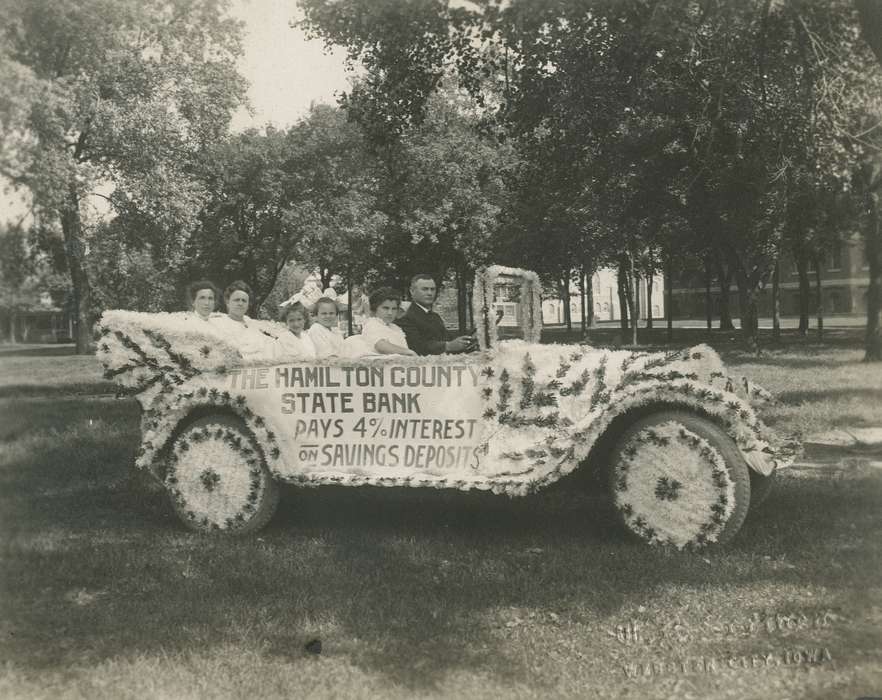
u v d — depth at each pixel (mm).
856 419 8992
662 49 7945
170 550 5086
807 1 7832
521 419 5000
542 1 7754
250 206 15609
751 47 7984
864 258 14781
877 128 8492
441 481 4906
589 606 3936
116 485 6789
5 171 8438
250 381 5465
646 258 28594
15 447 8156
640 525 4809
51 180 8773
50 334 18844
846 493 5898
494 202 15172
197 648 3598
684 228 18469
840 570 4301
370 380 5262
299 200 15297
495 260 15969
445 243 15852
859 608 3850
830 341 21328
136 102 12594
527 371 5047
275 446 5270
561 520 5578
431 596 4121
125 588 4398
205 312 6309
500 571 4484
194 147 14703
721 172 10375
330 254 15492
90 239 15219
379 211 15219
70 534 5426
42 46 9109
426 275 6035
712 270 32000
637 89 8391
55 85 9156
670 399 4668
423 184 15078
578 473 5258
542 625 3758
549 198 12070
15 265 8734
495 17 8031
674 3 7586
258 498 5402
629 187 11266
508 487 4770
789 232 14148
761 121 8727
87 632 3820
